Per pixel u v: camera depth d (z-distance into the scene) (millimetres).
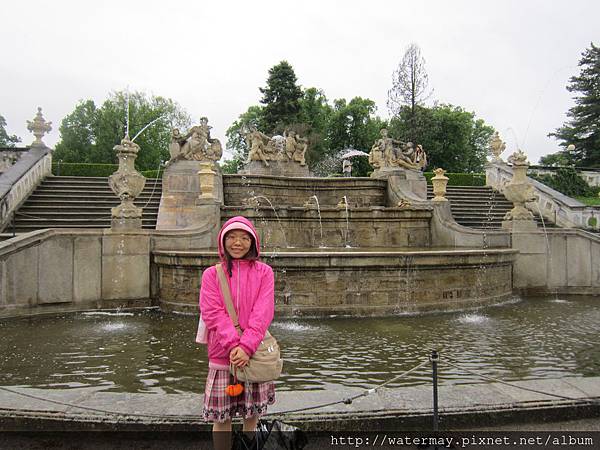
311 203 18266
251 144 22922
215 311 2953
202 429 3713
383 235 15727
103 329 8070
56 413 3797
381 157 20344
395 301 9492
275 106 55094
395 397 4160
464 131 55531
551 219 20891
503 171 23844
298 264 9039
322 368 5770
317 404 4000
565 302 11469
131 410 3842
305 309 9070
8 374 5547
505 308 10391
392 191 19047
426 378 5410
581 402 4109
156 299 10484
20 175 15852
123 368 5773
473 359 6227
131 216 10516
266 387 3064
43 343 7051
